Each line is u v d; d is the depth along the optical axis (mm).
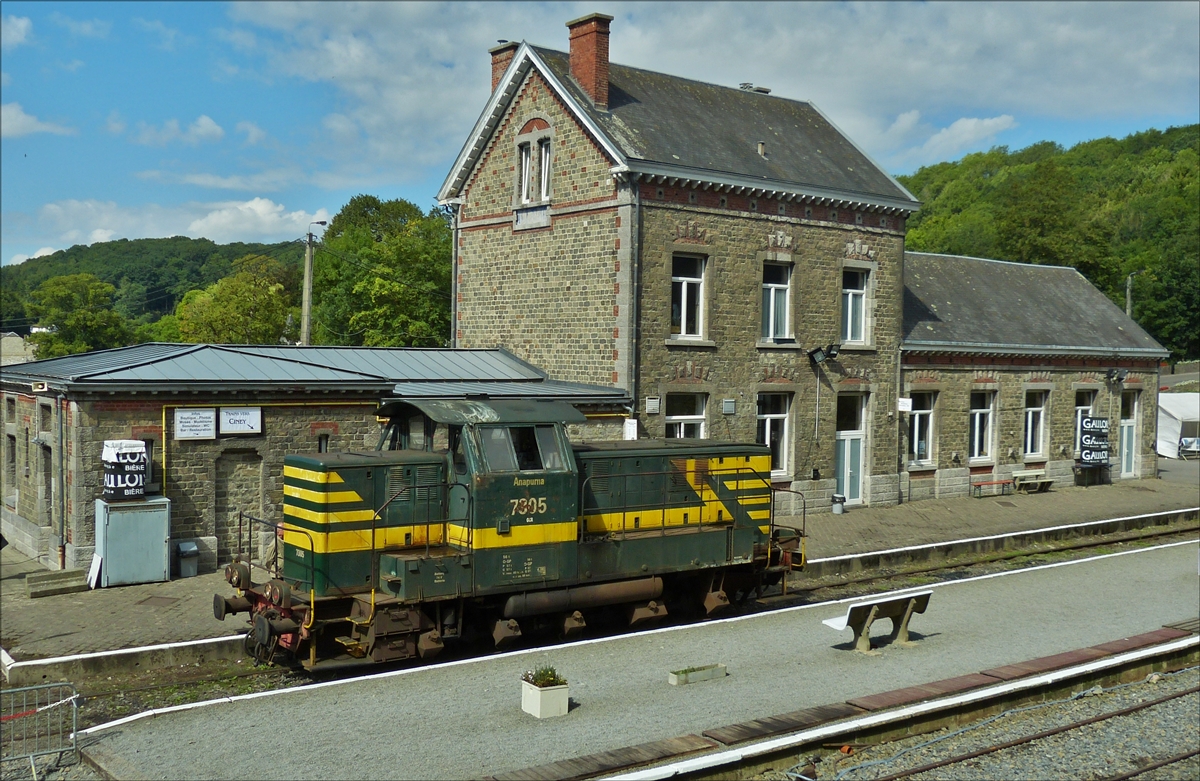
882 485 30891
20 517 23875
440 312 50844
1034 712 13672
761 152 28672
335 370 22812
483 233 30375
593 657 14984
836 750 11891
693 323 27047
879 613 15758
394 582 13883
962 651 15758
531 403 15953
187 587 19203
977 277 37469
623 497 16953
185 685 14102
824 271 29234
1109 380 37844
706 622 17266
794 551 19375
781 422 28969
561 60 28328
